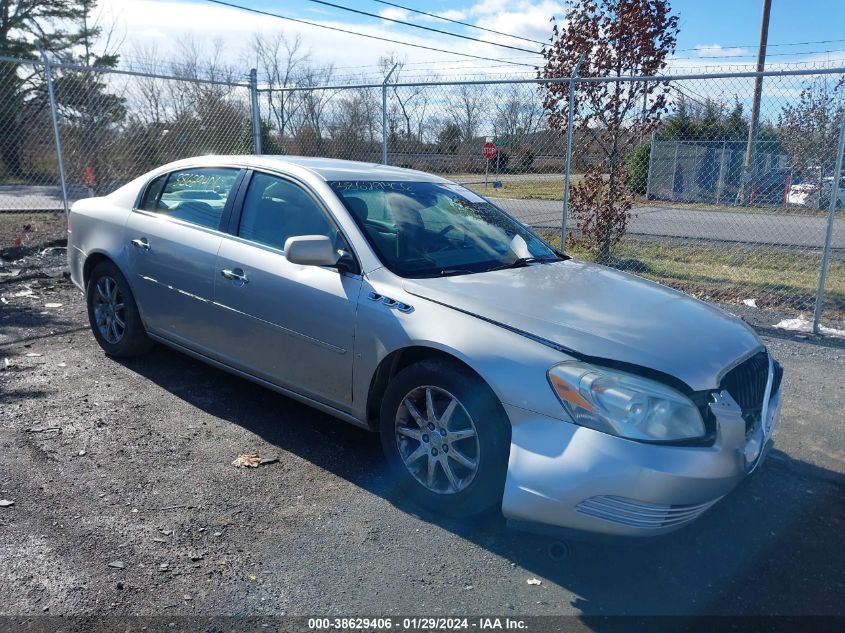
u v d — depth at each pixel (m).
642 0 9.28
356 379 3.71
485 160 9.26
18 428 4.21
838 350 6.37
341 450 4.12
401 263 3.79
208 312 4.46
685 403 2.89
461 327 3.30
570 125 7.93
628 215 10.22
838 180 6.61
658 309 3.56
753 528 3.49
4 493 3.48
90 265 5.48
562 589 2.96
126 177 11.26
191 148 11.30
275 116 11.03
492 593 2.91
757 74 6.61
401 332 3.46
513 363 3.09
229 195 4.54
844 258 11.56
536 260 4.32
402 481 3.57
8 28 29.44
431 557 3.14
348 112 9.93
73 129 11.25
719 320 3.61
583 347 3.05
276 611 2.74
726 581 3.05
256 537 3.23
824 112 9.09
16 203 13.49
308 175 4.22
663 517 2.81
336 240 3.91
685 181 14.04
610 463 2.80
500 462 3.20
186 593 2.82
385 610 2.78
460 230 4.31
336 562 3.07
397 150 9.46
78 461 3.85
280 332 4.04
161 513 3.38
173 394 4.83
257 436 4.25
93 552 3.05
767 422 3.38
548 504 2.90
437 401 3.42
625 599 2.91
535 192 10.07
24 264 8.79
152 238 4.84
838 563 3.21
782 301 8.20
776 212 11.73
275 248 4.16
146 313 5.00
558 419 2.95
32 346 5.74
